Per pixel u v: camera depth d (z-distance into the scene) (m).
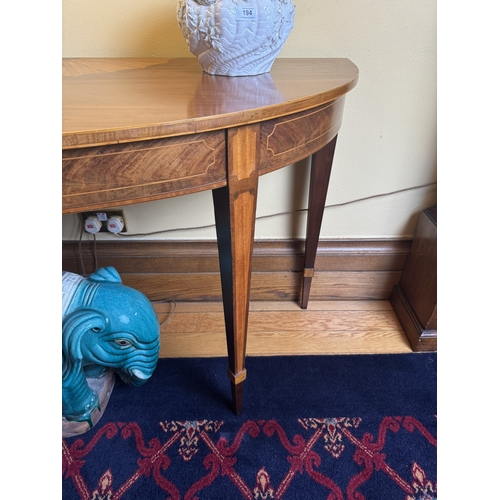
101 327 0.77
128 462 0.80
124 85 0.62
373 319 1.20
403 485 0.77
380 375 1.01
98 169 0.45
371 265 1.22
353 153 1.06
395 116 1.01
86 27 0.88
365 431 0.87
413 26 0.90
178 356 1.05
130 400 0.93
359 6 0.88
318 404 0.93
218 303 1.24
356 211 1.15
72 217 1.07
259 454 0.82
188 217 1.10
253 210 0.60
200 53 0.68
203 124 0.46
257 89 0.60
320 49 0.93
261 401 0.93
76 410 0.81
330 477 0.78
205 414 0.90
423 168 1.08
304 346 1.09
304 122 0.59
